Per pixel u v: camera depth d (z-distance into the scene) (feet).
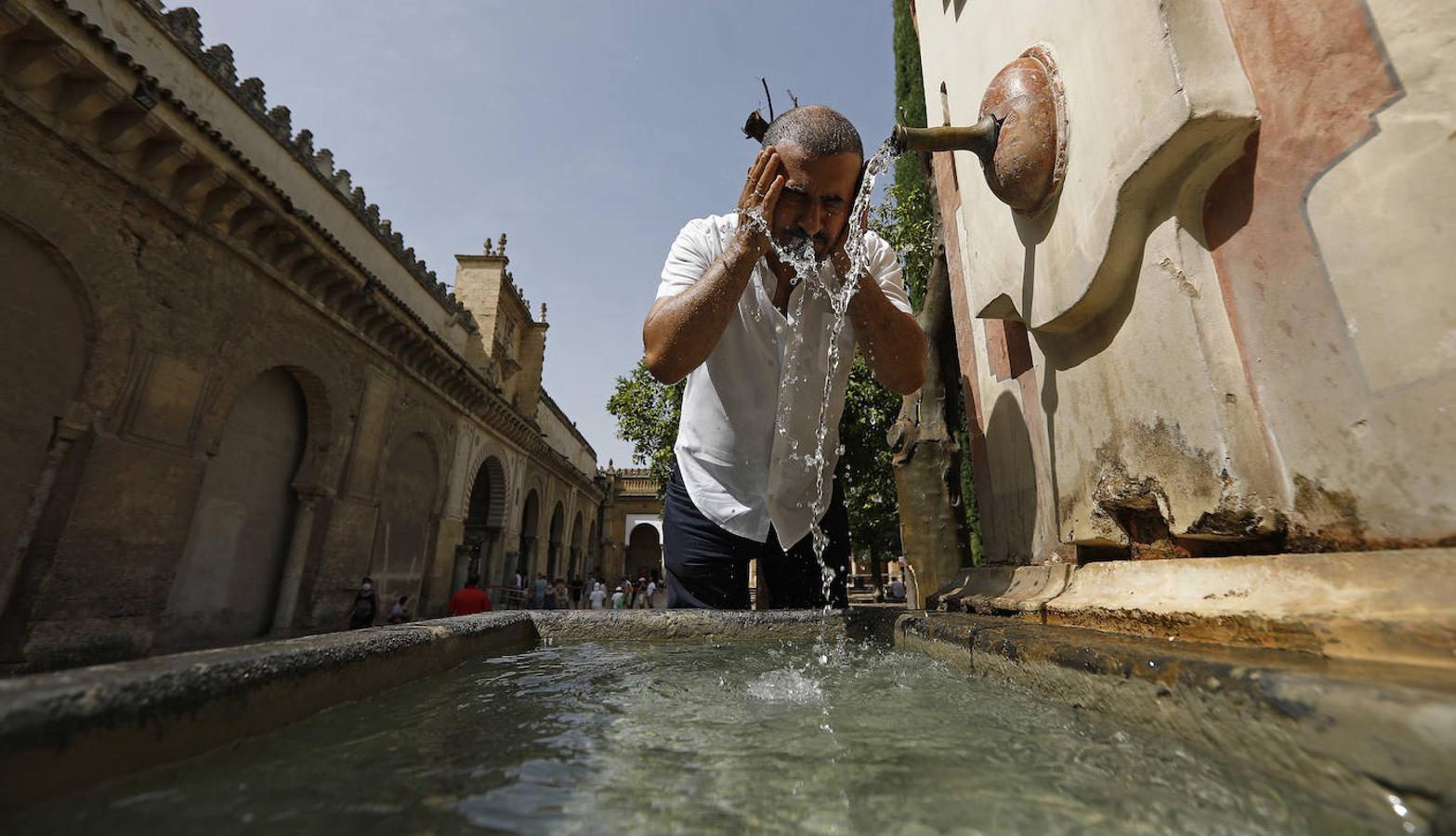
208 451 24.58
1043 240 5.68
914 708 3.20
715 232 6.99
